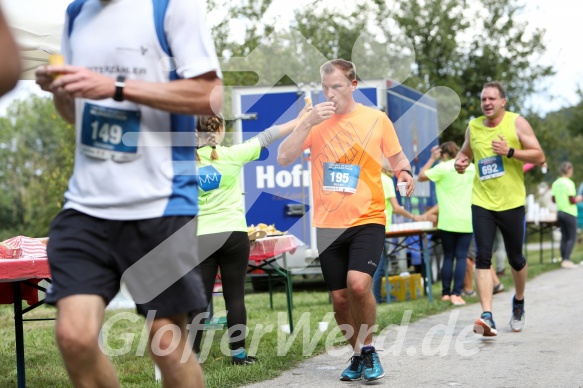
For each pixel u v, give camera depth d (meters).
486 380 5.98
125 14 3.33
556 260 21.22
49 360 7.27
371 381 6.00
